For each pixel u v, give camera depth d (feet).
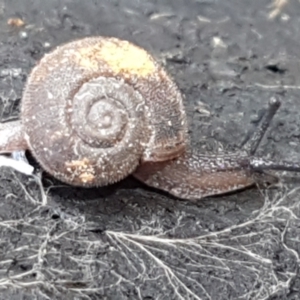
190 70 0.17
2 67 0.16
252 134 0.15
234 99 0.16
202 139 0.15
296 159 0.15
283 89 0.17
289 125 0.16
